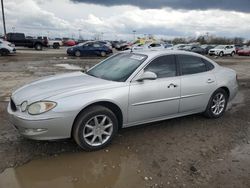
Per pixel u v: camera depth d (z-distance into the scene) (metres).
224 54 38.50
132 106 4.68
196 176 3.78
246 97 8.48
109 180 3.65
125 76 4.79
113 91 4.48
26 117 4.00
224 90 6.11
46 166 3.94
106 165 4.02
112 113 4.48
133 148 4.57
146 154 4.37
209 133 5.28
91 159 4.17
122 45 44.56
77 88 4.36
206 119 6.04
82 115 4.23
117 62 5.39
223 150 4.59
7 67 15.48
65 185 3.53
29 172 3.78
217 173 3.87
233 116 6.35
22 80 10.70
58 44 44.66
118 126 4.76
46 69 14.98
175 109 5.29
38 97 4.14
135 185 3.55
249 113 6.62
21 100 4.23
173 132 5.27
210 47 41.81
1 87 9.13
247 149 4.65
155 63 5.07
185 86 5.31
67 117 4.09
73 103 4.12
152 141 4.85
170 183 3.60
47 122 4.01
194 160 4.21
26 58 22.44
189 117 6.14
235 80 6.38
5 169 3.82
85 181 3.62
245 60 29.00
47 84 4.67
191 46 39.31
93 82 4.65
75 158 4.18
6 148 4.39
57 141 4.68
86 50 26.92
